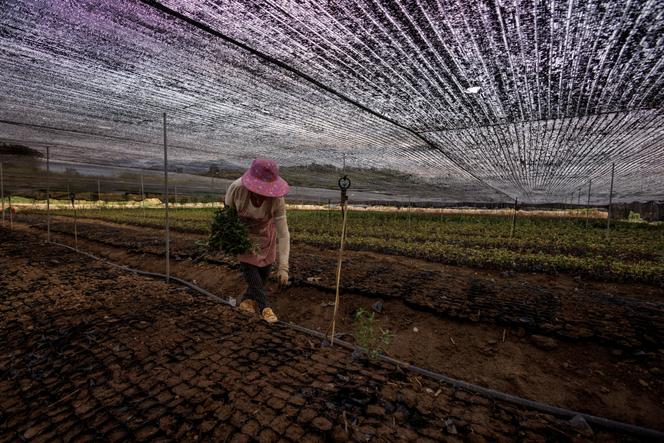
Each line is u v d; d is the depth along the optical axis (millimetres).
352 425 2012
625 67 2848
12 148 7832
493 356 3322
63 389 2285
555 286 5449
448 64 2961
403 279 5250
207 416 2031
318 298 4777
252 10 2266
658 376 2836
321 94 3805
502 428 2156
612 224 13867
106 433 1882
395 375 2746
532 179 10680
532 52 2691
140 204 22359
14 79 3432
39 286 4578
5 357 2686
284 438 1880
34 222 14117
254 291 3494
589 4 2023
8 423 1974
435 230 11742
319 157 7695
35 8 2256
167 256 5086
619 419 2488
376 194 15820
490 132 5230
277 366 2672
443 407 2336
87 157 9016
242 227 3275
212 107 4320
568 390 2809
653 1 1931
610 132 4965
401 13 2236
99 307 3816
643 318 3750
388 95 3760
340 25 2418
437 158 7477
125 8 2268
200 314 3713
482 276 6070
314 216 16594
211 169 10625
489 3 2088
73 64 3109
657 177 9359
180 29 2529
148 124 5215
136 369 2537
